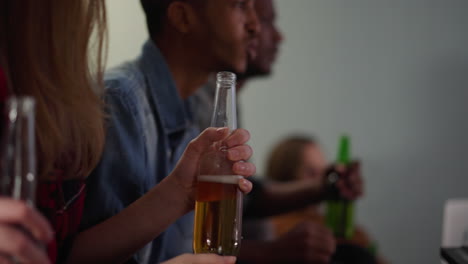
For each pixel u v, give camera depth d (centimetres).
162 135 102
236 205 72
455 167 329
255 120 328
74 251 77
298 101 328
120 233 78
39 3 70
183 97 112
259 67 122
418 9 325
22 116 54
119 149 87
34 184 56
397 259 330
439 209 328
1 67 66
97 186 85
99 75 83
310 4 324
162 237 101
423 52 327
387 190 330
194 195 78
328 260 145
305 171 258
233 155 71
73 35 73
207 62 109
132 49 194
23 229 51
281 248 145
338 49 327
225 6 106
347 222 170
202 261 68
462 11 324
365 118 329
